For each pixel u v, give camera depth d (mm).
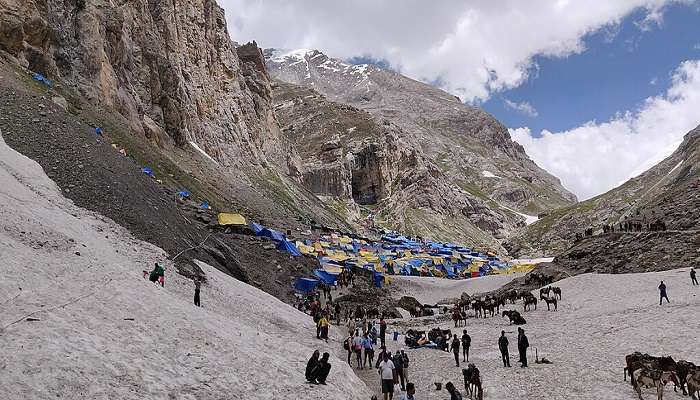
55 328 16859
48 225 30141
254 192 121625
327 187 195500
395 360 26703
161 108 104500
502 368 28797
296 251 77188
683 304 39812
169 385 16312
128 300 22438
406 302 74375
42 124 47500
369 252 107688
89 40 82250
